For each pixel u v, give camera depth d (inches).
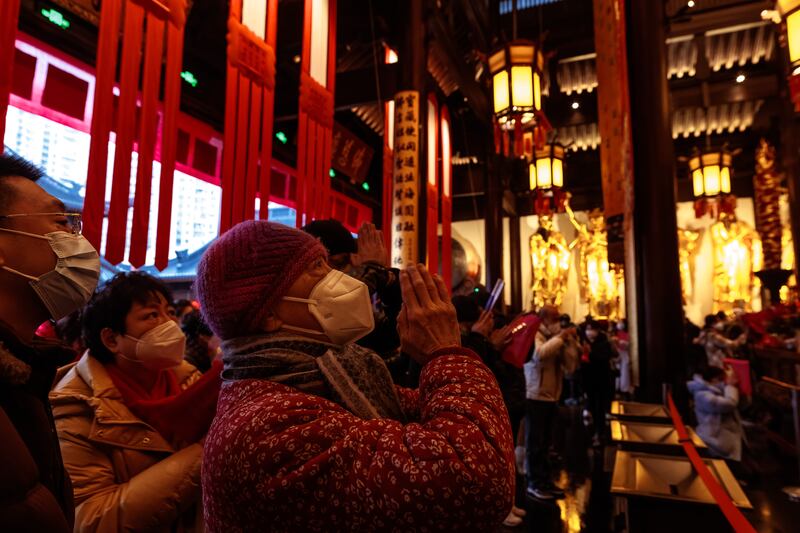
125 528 47.9
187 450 53.5
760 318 311.6
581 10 495.5
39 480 32.7
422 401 32.6
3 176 38.0
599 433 261.3
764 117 541.3
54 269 38.3
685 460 84.8
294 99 363.9
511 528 150.0
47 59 209.8
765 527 153.6
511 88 235.1
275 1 198.5
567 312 663.8
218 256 34.6
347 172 450.9
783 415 245.3
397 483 25.8
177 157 284.8
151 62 149.4
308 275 35.5
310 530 26.0
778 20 173.6
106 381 56.6
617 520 144.4
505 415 30.7
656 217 205.0
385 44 351.3
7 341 32.8
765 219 547.5
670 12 421.7
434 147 330.0
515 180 648.4
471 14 414.3
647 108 211.6
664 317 199.8
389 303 64.2
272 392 30.6
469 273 654.5
